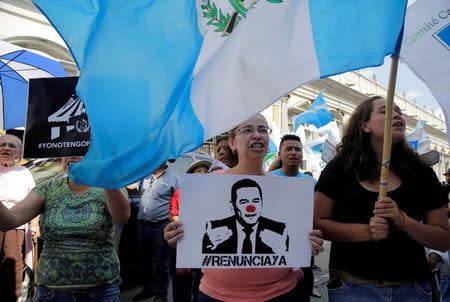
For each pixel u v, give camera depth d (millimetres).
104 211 2152
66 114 2818
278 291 1848
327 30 1678
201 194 1810
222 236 1803
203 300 1907
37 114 2857
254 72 1691
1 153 3594
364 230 1766
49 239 2125
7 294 3434
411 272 1813
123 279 4680
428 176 1903
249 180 1840
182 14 1843
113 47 1863
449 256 2814
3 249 3434
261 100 1661
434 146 34250
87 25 1914
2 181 3508
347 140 2006
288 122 18281
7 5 8875
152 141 1795
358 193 1880
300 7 1716
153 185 4508
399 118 1922
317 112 8164
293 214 1855
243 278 1826
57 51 9914
